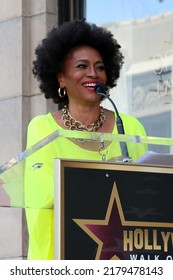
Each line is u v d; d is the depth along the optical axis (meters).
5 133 12.41
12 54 12.45
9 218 5.85
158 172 5.27
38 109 12.12
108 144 5.53
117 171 5.19
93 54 6.79
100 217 5.13
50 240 5.70
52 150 5.48
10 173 5.47
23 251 6.73
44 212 5.66
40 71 7.03
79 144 5.49
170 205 5.27
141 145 5.52
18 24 12.40
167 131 11.95
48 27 12.31
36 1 12.41
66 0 12.57
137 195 5.21
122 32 12.55
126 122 6.75
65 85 6.84
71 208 5.08
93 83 6.67
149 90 12.16
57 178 5.08
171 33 11.99
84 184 5.11
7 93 12.45
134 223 5.19
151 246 5.21
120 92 12.36
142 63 12.27
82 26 6.84
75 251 5.07
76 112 6.68
